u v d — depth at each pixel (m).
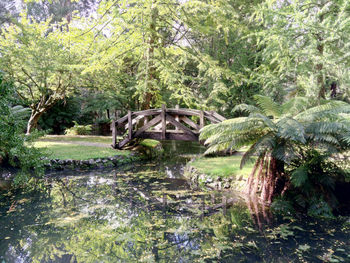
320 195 4.25
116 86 13.80
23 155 4.12
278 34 7.50
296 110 5.15
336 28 6.37
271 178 4.73
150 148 11.02
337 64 7.23
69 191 5.84
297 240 3.29
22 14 11.49
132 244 3.34
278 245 3.18
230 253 3.04
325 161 4.52
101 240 3.46
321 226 3.69
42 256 3.03
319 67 8.47
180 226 3.90
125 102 18.08
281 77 9.33
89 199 5.28
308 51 7.39
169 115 8.81
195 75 16.64
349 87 8.22
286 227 3.69
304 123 4.54
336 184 4.36
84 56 12.16
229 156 8.25
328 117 4.53
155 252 3.12
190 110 8.45
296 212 4.20
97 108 18.02
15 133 3.96
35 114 13.02
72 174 7.44
